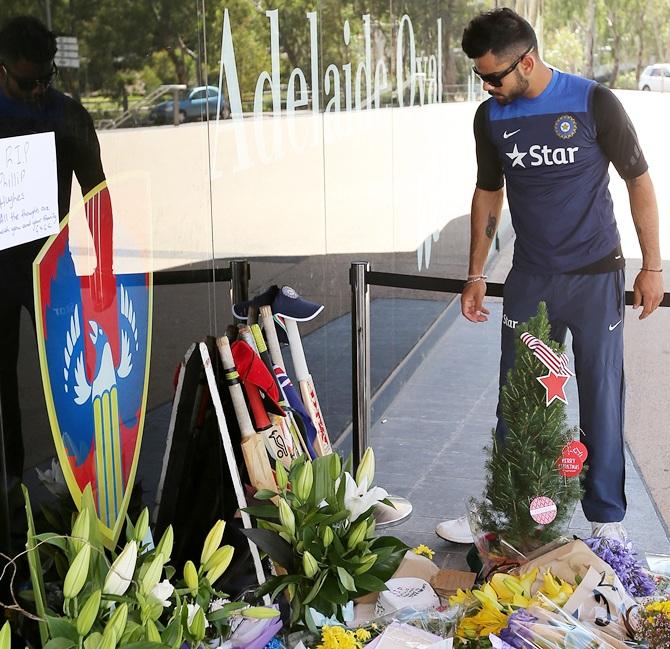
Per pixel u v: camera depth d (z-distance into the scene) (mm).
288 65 3559
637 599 2477
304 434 3141
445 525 3658
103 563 1806
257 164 3256
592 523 3504
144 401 2436
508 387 2801
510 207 3617
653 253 3572
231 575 2869
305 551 2273
